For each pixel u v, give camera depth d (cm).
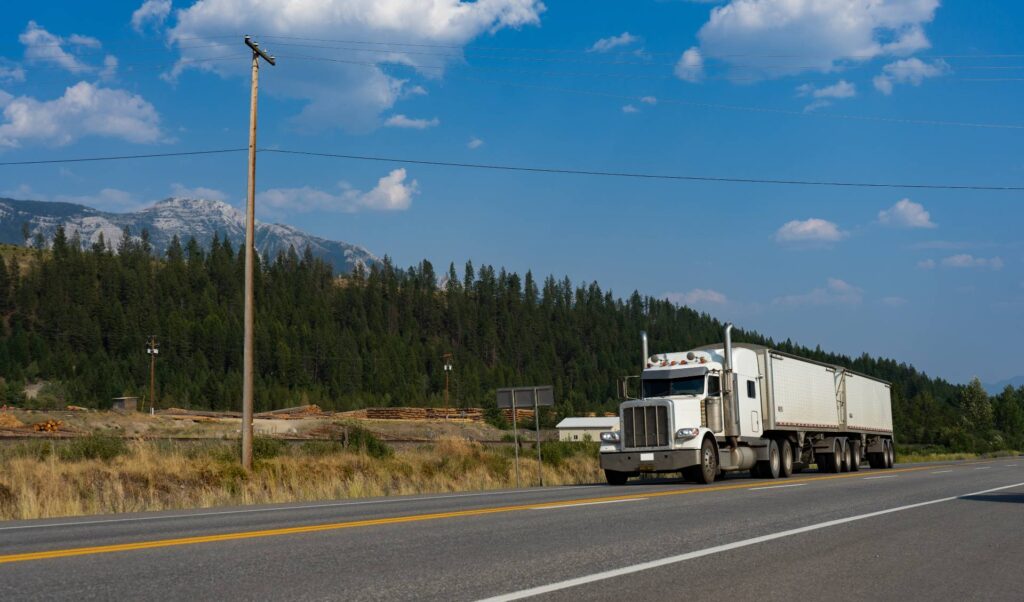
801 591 653
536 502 1457
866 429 3831
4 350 14712
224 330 17600
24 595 599
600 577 687
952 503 1492
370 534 957
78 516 1291
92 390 13312
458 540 908
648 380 2520
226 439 3719
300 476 2352
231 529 1013
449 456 2934
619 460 2342
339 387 16512
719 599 614
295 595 605
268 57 2691
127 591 615
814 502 1466
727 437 2522
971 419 16425
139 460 2241
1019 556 859
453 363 19475
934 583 702
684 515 1205
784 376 2952
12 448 2523
